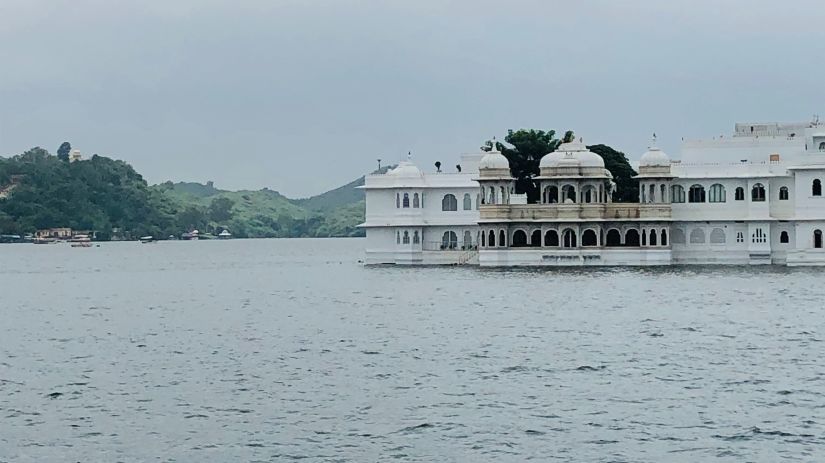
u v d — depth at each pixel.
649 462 69.94
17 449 74.62
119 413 83.62
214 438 76.31
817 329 119.62
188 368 102.31
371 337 120.62
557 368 97.94
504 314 139.25
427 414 81.31
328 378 95.44
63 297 195.62
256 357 107.88
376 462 70.69
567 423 78.31
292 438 75.94
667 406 82.56
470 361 102.56
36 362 108.25
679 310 139.38
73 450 74.19
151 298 188.12
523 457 71.19
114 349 116.62
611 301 151.12
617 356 103.75
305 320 140.50
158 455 72.81
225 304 169.88
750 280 180.38
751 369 95.88
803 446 72.38
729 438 74.19
